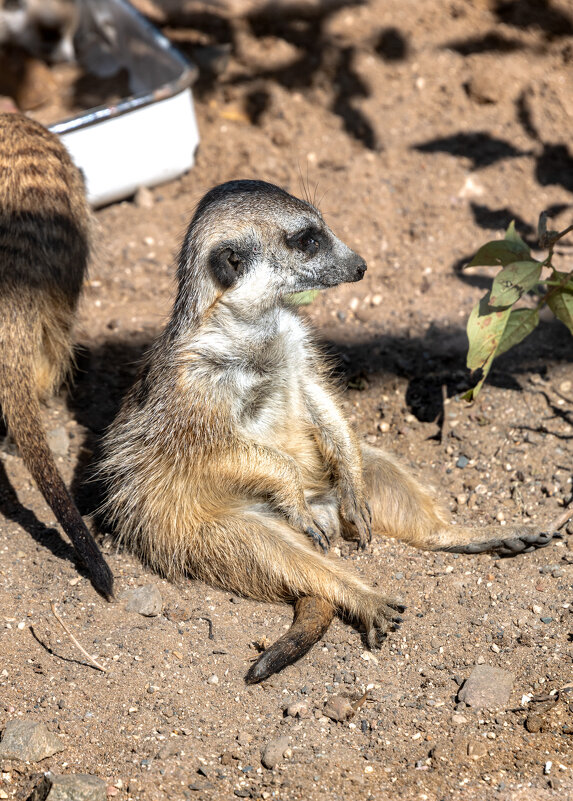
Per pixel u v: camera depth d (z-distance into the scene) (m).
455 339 6.59
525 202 7.58
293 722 4.22
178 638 4.69
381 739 4.13
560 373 6.23
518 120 8.22
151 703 4.32
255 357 5.14
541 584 4.90
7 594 4.91
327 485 5.55
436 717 4.23
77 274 6.05
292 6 9.37
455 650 4.57
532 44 8.72
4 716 4.24
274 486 5.08
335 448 5.40
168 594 5.01
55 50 9.37
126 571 5.18
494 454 5.76
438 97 8.45
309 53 8.91
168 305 7.04
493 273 7.09
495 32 8.82
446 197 7.67
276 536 4.93
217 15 9.40
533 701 4.26
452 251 7.28
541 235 5.44
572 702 4.21
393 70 8.70
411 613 4.81
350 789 3.87
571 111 8.17
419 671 4.50
